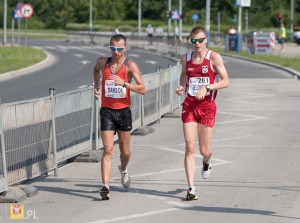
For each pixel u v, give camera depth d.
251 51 72.50
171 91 26.50
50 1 148.38
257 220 11.80
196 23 137.50
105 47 90.69
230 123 24.27
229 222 11.70
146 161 17.41
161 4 146.12
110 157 13.41
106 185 13.33
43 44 95.75
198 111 13.36
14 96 32.75
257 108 28.62
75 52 76.62
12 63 53.06
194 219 11.90
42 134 15.10
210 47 86.19
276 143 20.03
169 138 21.20
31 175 14.65
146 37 84.38
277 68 52.78
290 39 106.38
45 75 46.28
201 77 13.25
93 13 146.50
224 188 14.30
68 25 141.00
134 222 11.71
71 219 11.93
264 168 16.39
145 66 54.19
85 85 38.66
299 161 17.27
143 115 22.38
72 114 16.69
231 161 17.30
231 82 40.91
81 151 17.31
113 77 13.35
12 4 146.75
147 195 13.73
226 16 140.50
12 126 13.70
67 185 14.74
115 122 13.48
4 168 13.18
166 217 12.05
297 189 14.19
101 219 11.93
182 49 64.69
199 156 17.97
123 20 147.00
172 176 15.54
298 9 142.38
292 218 11.94
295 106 29.23
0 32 132.00
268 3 141.12
